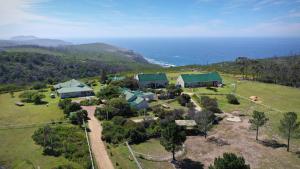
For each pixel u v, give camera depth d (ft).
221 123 265.13
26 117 266.36
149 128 238.07
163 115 265.54
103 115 267.80
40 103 320.50
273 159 190.80
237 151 203.92
